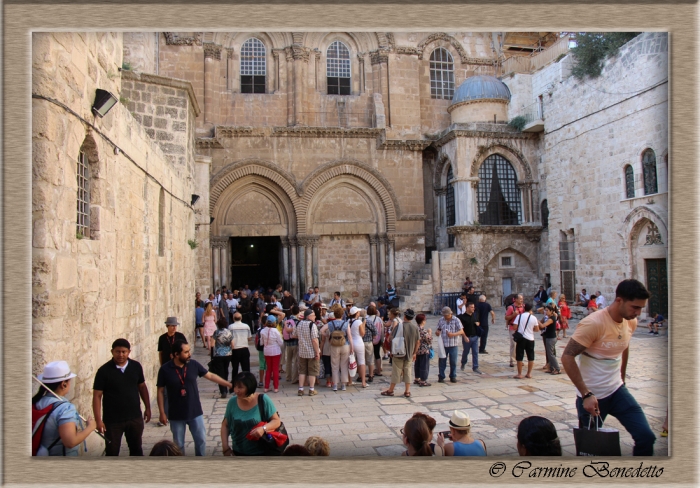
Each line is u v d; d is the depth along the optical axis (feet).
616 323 16.72
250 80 95.45
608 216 72.18
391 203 93.81
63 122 18.71
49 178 17.40
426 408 33.40
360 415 32.04
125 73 52.42
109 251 24.82
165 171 41.45
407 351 36.88
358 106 96.94
